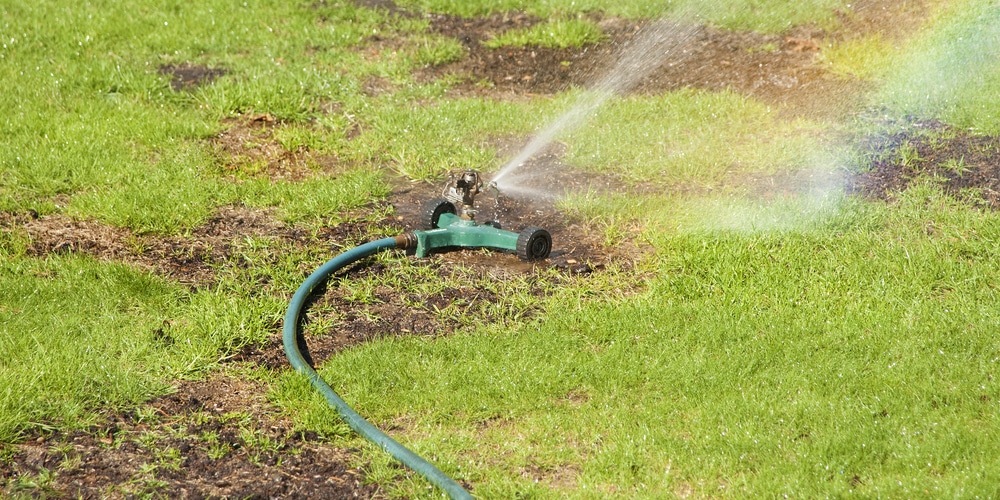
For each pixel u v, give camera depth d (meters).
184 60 17.69
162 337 9.32
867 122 15.11
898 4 20.12
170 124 14.71
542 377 8.80
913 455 7.56
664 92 17.11
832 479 7.39
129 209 11.91
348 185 13.16
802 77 17.38
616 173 13.95
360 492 7.30
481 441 7.99
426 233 11.34
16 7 19.44
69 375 8.38
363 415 8.35
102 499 7.05
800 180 13.34
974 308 10.07
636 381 8.80
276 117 15.56
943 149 13.88
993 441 7.75
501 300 10.47
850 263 11.00
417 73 18.06
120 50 17.91
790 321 9.91
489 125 15.60
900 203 12.44
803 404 8.31
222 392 8.60
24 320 9.30
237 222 12.14
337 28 19.59
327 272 10.50
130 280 10.27
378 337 9.61
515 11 20.97
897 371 8.88
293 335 9.27
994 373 8.80
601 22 20.44
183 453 7.66
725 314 10.04
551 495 7.24
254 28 19.50
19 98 15.32
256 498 7.18
